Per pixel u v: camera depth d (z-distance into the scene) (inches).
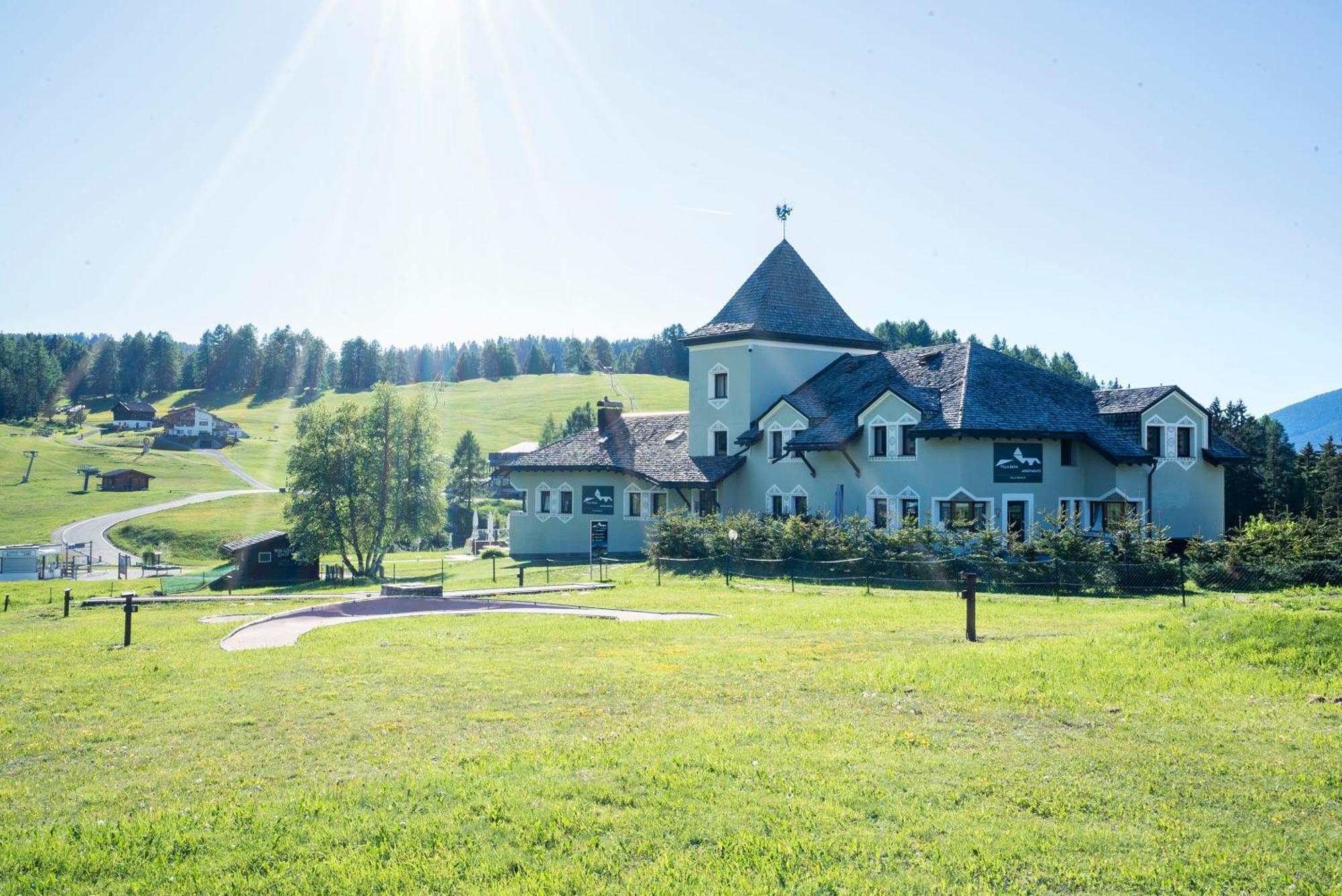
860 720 546.6
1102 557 1350.9
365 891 344.8
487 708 592.7
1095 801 411.5
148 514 4468.5
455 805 416.8
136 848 378.6
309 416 2632.9
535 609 1217.4
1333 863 351.9
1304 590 1155.3
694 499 2186.3
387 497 2655.0
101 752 516.4
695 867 356.5
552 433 5733.3
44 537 3996.1
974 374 1768.0
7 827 406.9
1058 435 1663.4
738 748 490.6
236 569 2586.1
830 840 375.9
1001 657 696.4
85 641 986.7
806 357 2180.1
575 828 390.6
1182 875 345.4
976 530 1551.4
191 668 759.1
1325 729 506.3
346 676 703.7
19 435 7352.4
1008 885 340.8
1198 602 1068.5
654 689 638.5
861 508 1819.6
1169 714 538.0
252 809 416.2
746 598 1273.4
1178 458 1770.4
